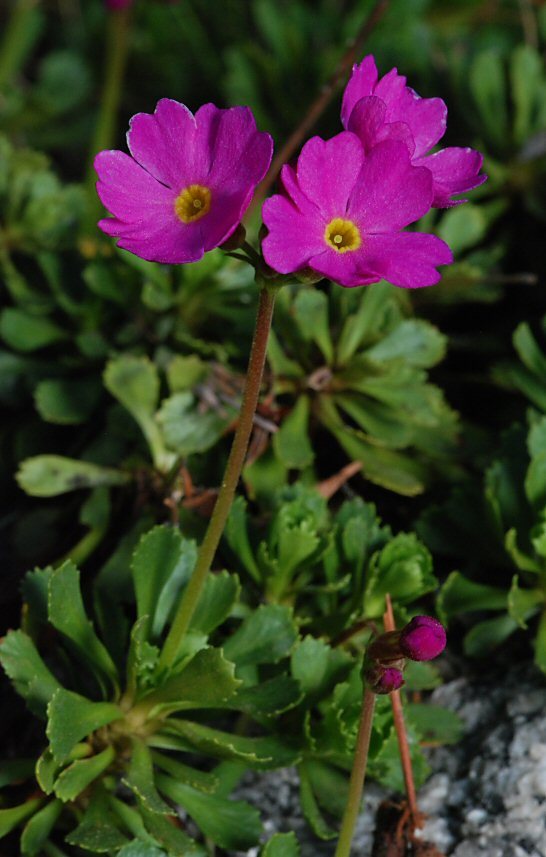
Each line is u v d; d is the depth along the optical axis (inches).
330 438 15.3
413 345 14.9
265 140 11.3
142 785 12.6
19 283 15.9
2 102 21.1
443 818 13.3
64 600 12.9
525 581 14.2
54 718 12.4
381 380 14.8
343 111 11.6
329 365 14.8
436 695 14.0
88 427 15.4
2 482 15.5
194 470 14.8
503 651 14.2
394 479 14.4
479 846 13.1
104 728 13.1
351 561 13.8
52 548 14.8
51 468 14.4
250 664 13.2
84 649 13.0
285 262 11.1
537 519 14.0
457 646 14.3
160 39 21.2
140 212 11.5
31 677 12.9
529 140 17.2
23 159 17.3
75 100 22.1
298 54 19.2
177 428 14.6
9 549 15.1
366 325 14.7
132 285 15.4
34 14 22.2
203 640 13.2
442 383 16.0
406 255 11.3
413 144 11.5
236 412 14.7
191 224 11.4
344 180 11.4
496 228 17.4
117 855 12.6
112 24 21.1
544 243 17.1
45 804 13.0
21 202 16.4
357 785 12.4
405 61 18.8
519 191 17.3
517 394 15.8
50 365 15.6
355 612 13.6
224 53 20.5
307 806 12.9
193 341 15.0
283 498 14.0
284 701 12.9
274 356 14.7
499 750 13.4
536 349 15.0
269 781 13.6
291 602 14.0
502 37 20.6
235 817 12.8
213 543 12.4
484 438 15.2
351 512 14.0
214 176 11.5
